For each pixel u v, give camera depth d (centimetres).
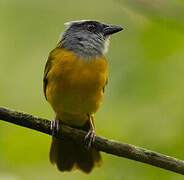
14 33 1567
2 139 1309
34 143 1311
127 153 972
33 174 1279
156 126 1312
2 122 1328
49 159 1195
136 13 1365
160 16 1323
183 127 1291
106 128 1345
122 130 1334
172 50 1373
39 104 1495
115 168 1267
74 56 1061
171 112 1328
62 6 1606
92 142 998
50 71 1073
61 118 1159
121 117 1355
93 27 1170
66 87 1046
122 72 1379
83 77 1041
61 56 1069
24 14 1587
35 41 1567
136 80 1357
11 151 1295
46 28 1581
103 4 1627
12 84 1512
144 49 1392
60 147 1216
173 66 1367
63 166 1216
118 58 1408
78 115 1133
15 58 1545
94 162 1217
